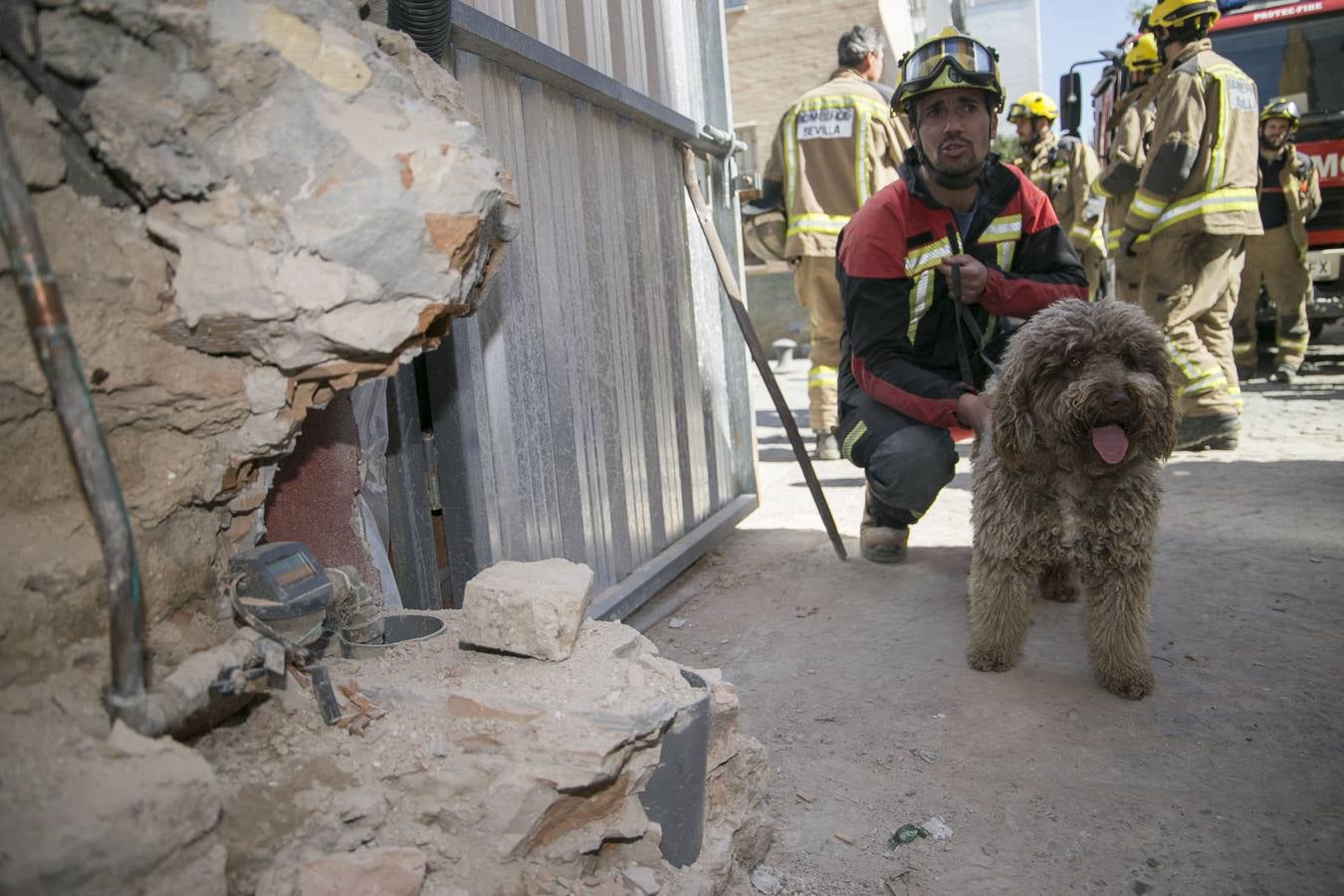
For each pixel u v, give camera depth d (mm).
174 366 1643
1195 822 2268
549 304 3197
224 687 1580
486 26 2668
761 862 2164
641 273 3865
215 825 1336
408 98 1798
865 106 5816
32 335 1305
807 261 6121
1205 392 6043
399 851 1518
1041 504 2902
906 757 2621
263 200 1616
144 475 1620
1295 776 2455
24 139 1427
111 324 1545
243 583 1814
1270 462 5812
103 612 1491
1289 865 2098
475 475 2861
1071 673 3111
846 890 2072
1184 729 2711
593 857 1767
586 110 3428
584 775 1654
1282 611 3527
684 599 3963
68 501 1503
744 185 4891
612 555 3643
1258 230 5930
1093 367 2689
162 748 1338
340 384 1849
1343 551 4145
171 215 1620
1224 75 5766
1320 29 9367
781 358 12531
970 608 3320
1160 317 6074
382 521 2621
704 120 4637
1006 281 3727
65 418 1274
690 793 1854
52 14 1401
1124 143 6613
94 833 1167
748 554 4578
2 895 1094
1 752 1226
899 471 3785
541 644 1955
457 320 2762
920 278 3791
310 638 1856
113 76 1486
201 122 1571
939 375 3938
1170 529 4590
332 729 1784
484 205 1749
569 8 3334
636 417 3826
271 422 1782
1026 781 2477
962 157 3566
